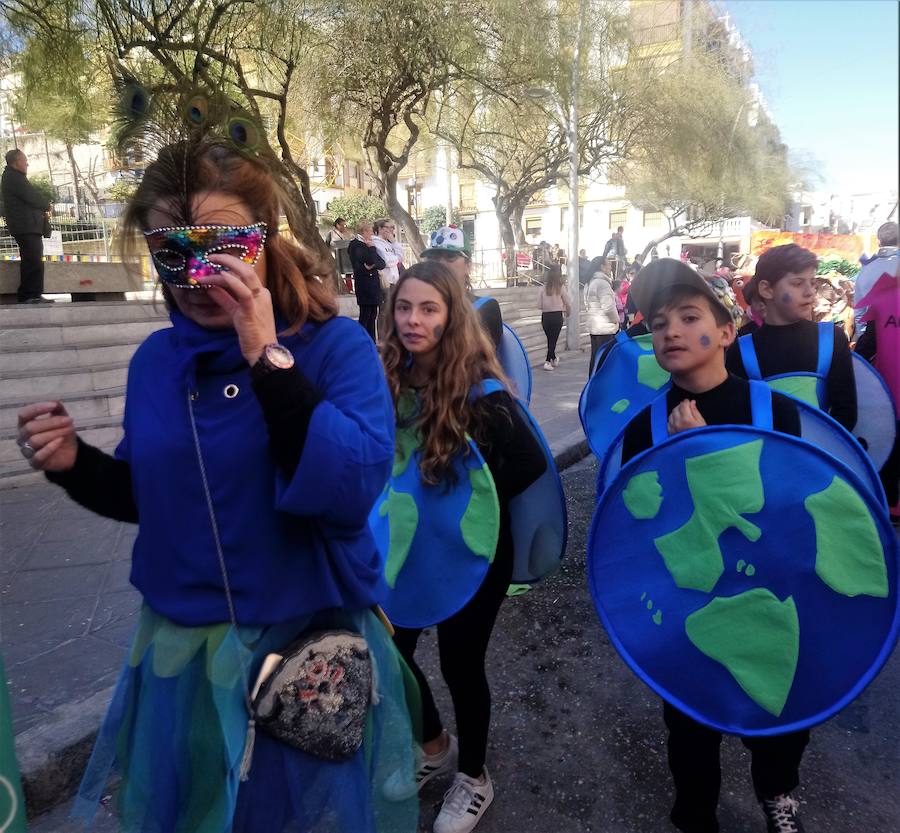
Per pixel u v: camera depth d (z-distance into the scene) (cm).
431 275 202
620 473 178
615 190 3400
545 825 215
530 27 1266
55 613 331
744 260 931
